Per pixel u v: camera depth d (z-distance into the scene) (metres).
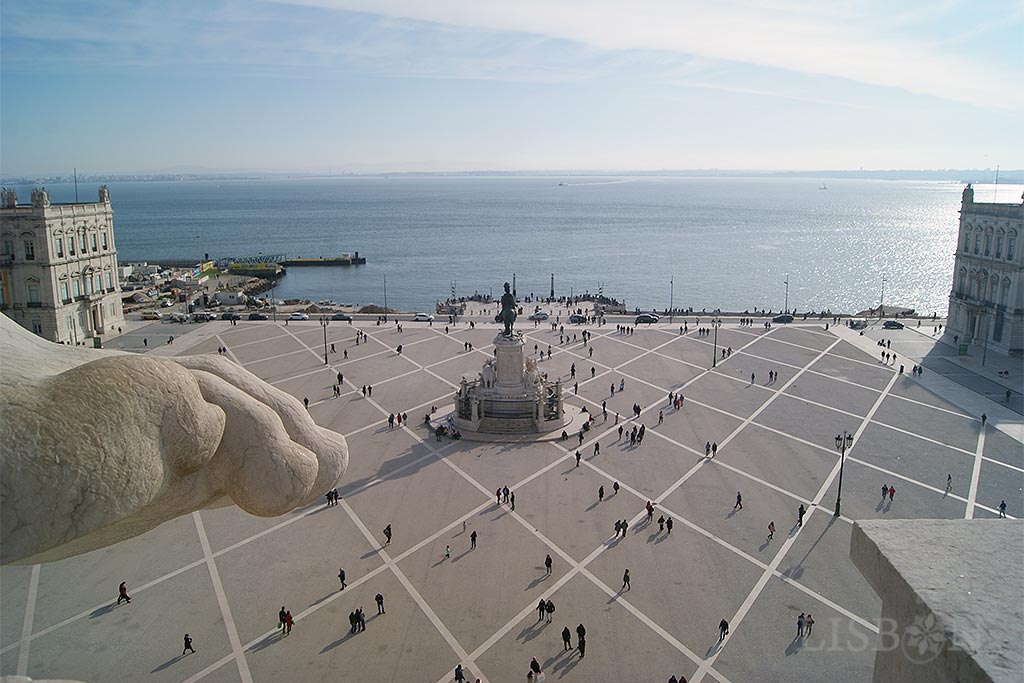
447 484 44.25
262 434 7.03
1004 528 5.45
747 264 175.75
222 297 116.38
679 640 28.86
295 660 27.80
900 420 55.00
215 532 38.09
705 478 44.78
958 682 4.24
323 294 145.38
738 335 85.12
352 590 32.69
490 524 38.94
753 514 39.75
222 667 27.34
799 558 35.03
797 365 71.50
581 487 43.69
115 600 31.75
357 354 76.50
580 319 93.44
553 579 33.44
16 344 6.61
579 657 27.92
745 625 29.78
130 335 85.06
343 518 39.72
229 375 7.63
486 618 30.55
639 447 50.28
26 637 29.03
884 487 41.38
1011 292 72.75
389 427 54.53
